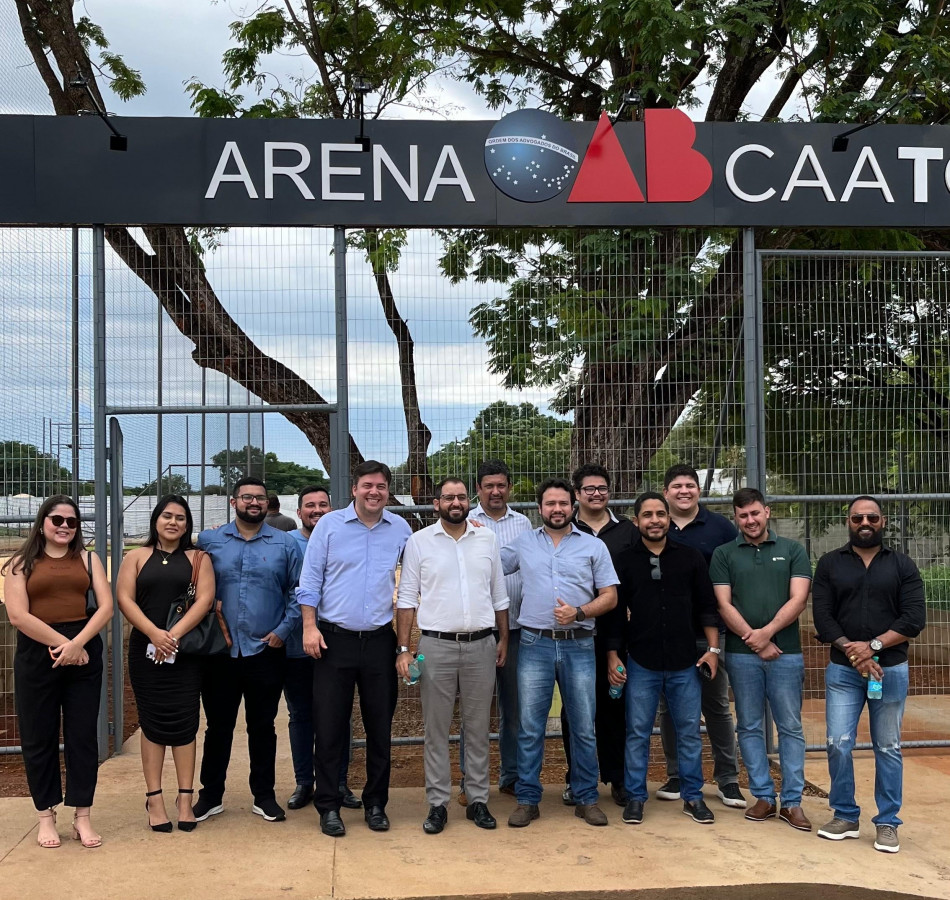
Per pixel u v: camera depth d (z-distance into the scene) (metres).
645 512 5.14
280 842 4.78
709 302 7.29
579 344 6.83
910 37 10.41
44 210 6.42
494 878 4.32
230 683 5.11
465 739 5.14
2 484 6.50
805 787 5.93
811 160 6.77
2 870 4.39
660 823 5.12
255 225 6.50
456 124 6.59
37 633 4.64
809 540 7.13
